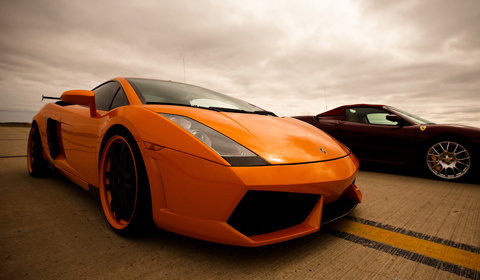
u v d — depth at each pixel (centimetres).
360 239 134
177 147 108
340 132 374
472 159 279
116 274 97
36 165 250
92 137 161
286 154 116
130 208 127
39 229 135
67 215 156
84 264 103
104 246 118
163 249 117
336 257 114
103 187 147
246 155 107
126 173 131
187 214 104
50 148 222
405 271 104
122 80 187
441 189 249
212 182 100
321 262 109
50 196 195
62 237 127
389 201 205
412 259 114
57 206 173
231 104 204
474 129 286
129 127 124
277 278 97
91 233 132
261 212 107
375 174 329
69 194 201
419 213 178
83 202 182
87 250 114
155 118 120
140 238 127
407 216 171
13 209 165
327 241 130
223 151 106
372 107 367
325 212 132
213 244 123
